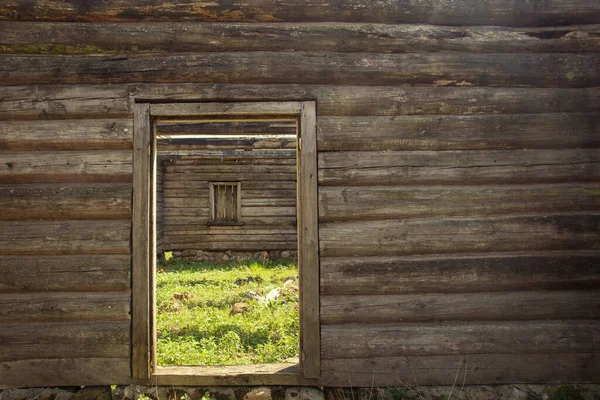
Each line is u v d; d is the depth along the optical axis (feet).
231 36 10.63
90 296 10.34
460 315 10.48
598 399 10.11
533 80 10.80
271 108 10.57
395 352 10.41
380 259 10.53
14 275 10.29
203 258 36.73
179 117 10.77
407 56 10.75
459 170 10.64
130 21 10.69
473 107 10.75
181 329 15.29
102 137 10.48
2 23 10.51
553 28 11.00
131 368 10.32
